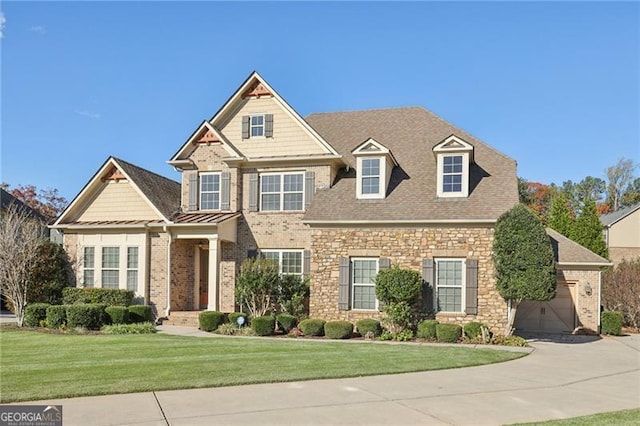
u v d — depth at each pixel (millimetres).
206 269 24062
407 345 15891
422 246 18750
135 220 22406
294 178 22000
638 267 24641
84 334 17750
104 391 9094
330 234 19719
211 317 19078
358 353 13766
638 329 22609
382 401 8781
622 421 7676
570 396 9484
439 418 7828
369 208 19812
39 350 13875
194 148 23031
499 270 17094
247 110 22906
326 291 19562
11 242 20406
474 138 22500
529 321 21672
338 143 24000
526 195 55781
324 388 9664
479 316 17953
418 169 21391
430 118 24281
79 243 22688
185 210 23016
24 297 20219
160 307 21688
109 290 21172
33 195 51219
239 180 22516
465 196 19344
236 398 8828
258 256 21891
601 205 64750
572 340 18875
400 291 17766
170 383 9781
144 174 24297
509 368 12297
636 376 11625
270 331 18344
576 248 21719
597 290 21031
